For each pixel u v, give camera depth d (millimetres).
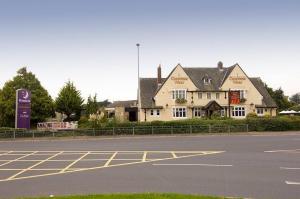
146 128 50188
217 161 22781
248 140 38844
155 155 26422
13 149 33031
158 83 68438
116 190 14320
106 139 44688
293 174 17828
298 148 30344
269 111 68250
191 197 12055
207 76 67938
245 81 67562
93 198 11891
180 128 50438
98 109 62625
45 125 55031
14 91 65688
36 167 21516
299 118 54812
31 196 13398
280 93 101438
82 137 47406
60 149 32375
